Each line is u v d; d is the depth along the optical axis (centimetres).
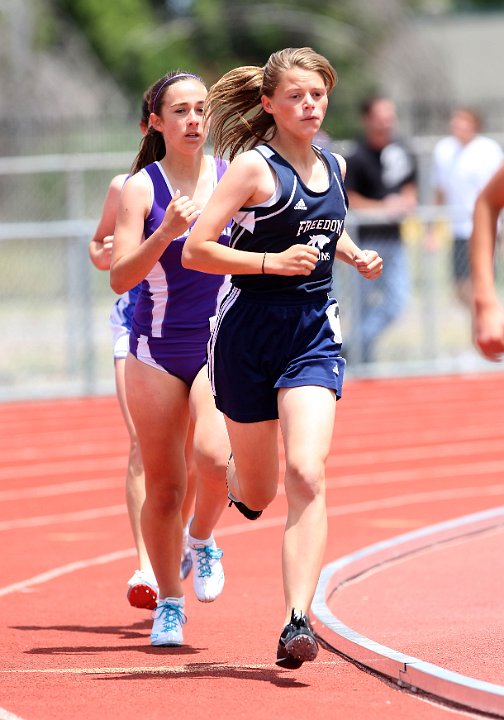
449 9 14000
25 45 9156
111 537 2427
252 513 1556
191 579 2064
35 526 2547
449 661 1466
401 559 2170
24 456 3425
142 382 1619
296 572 1368
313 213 1439
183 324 1612
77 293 4525
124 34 11169
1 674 1483
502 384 4591
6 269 6006
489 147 4734
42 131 6925
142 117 1734
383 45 9812
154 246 1515
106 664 1530
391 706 1309
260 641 1648
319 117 1431
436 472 3089
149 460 1627
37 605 1895
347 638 1545
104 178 6838
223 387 1466
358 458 3306
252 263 1399
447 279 4997
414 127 6744
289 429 1405
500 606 1789
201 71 11031
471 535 2334
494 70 11781
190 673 1473
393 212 4541
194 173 1639
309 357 1434
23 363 5044
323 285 1459
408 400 4272
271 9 10581
